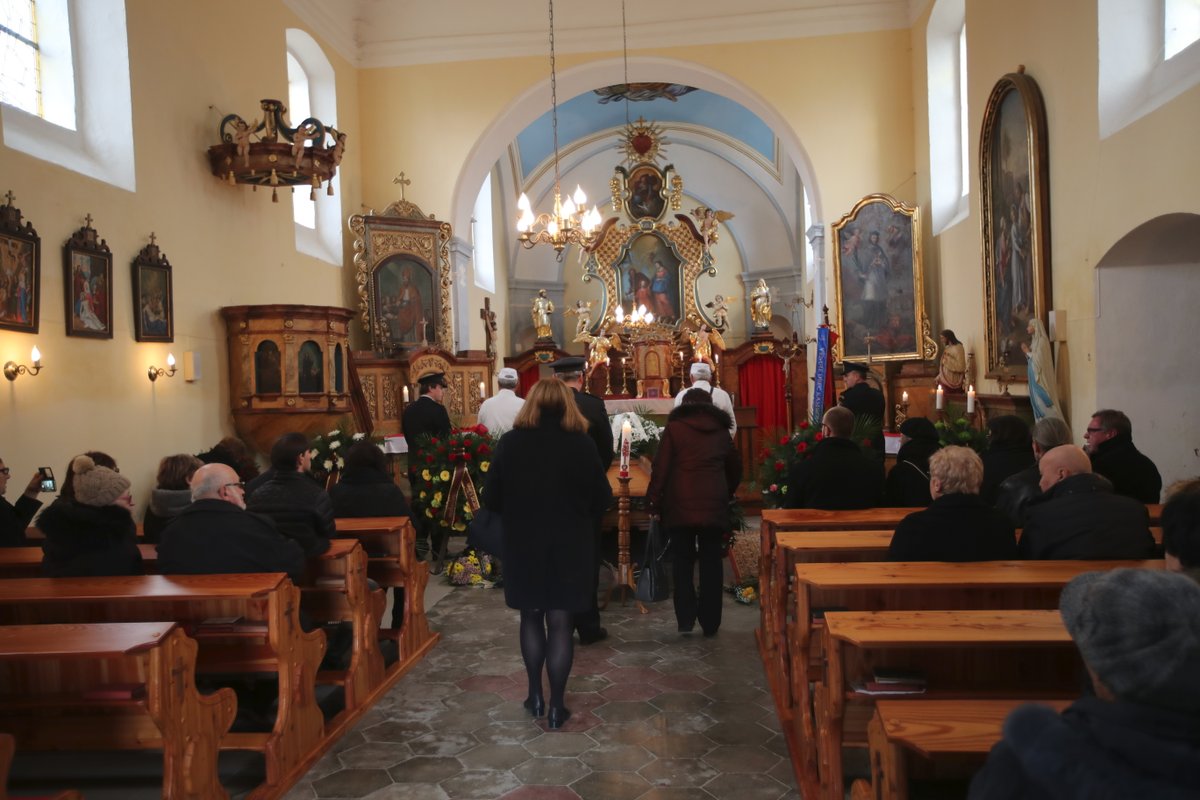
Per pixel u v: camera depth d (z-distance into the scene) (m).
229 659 4.09
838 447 5.78
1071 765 1.42
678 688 5.21
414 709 4.96
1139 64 7.02
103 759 4.08
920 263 11.98
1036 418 8.05
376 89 13.77
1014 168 8.93
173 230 8.30
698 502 5.99
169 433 8.07
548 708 4.80
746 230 23.16
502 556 4.71
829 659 3.23
